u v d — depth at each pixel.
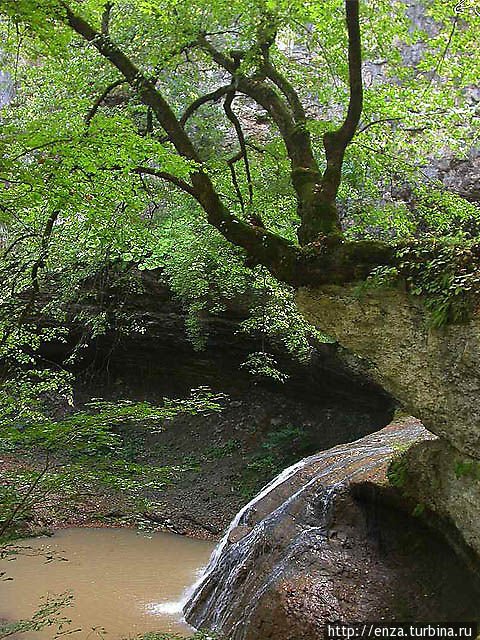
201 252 11.21
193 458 16.28
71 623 7.41
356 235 11.69
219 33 8.41
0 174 5.14
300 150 7.05
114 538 11.83
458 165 13.47
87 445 5.91
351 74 6.01
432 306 5.23
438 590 6.04
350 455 8.85
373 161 9.40
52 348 18.47
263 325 12.93
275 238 6.39
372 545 6.73
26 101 12.81
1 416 6.53
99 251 10.52
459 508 5.53
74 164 5.54
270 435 16.33
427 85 9.04
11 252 8.69
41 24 5.79
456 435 5.29
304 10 7.27
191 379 18.31
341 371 14.87
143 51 8.48
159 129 9.03
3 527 5.60
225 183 9.80
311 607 6.09
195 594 8.21
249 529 8.34
